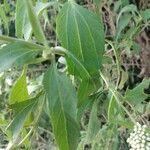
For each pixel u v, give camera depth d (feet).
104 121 1.53
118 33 1.40
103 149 1.13
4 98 1.52
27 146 0.99
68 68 0.85
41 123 1.83
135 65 1.84
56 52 0.86
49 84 0.84
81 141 1.16
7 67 0.81
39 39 0.86
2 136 1.63
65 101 0.84
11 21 1.85
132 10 1.40
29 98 0.97
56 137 0.83
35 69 1.86
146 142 0.91
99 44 0.86
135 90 1.13
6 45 0.82
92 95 1.04
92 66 0.85
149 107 1.41
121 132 1.63
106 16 1.76
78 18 0.86
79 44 0.86
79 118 0.99
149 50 1.79
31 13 0.86
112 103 1.08
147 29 1.77
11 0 1.89
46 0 1.11
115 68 1.48
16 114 0.92
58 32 0.86
